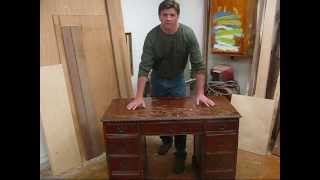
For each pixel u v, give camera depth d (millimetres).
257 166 2568
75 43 2516
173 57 2361
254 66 2891
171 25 2154
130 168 2207
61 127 2477
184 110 2178
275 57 2756
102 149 2801
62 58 2461
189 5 3557
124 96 2939
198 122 2082
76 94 2566
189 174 2500
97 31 2668
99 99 2742
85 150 2672
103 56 2740
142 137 2186
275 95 2729
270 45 2701
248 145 2824
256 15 2938
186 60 2459
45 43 2336
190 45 2299
